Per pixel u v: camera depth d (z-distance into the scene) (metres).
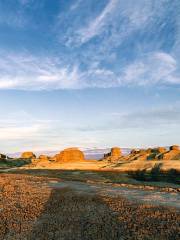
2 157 159.25
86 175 81.00
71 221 22.81
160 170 76.31
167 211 23.98
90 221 22.47
